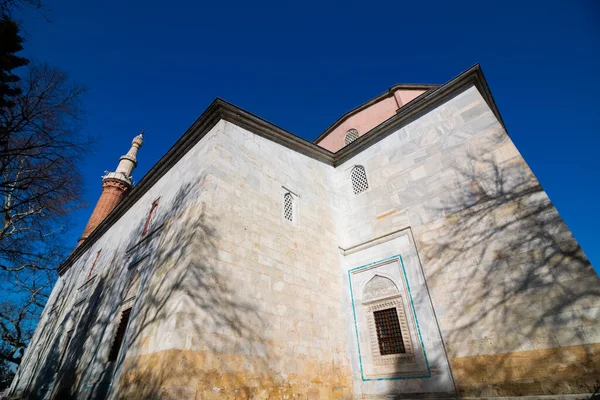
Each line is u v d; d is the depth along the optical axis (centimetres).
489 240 641
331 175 1086
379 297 785
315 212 906
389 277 787
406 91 1317
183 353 445
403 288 745
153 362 466
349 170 1059
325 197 988
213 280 541
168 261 615
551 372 486
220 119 761
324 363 670
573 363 471
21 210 1059
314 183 977
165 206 839
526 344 524
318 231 873
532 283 555
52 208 1049
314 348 666
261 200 743
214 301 525
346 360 732
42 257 1225
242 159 753
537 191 617
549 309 521
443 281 676
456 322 622
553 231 566
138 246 901
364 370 729
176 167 901
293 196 860
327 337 714
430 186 807
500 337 556
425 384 622
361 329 782
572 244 537
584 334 475
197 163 748
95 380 734
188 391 425
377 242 859
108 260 1175
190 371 441
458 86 862
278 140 918
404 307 725
